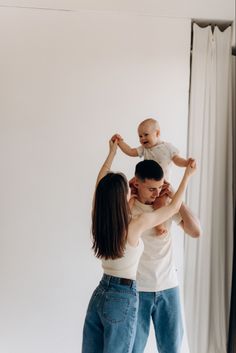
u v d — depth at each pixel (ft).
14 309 7.74
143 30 7.80
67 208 7.76
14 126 7.68
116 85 7.78
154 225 5.57
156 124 6.25
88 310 5.72
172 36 7.86
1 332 7.73
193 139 7.99
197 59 7.95
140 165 5.79
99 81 7.76
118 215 5.24
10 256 7.73
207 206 8.00
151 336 7.68
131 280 5.41
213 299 8.13
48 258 7.76
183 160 5.92
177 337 6.14
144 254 6.06
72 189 7.76
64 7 7.59
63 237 7.77
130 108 7.80
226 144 8.13
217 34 7.99
